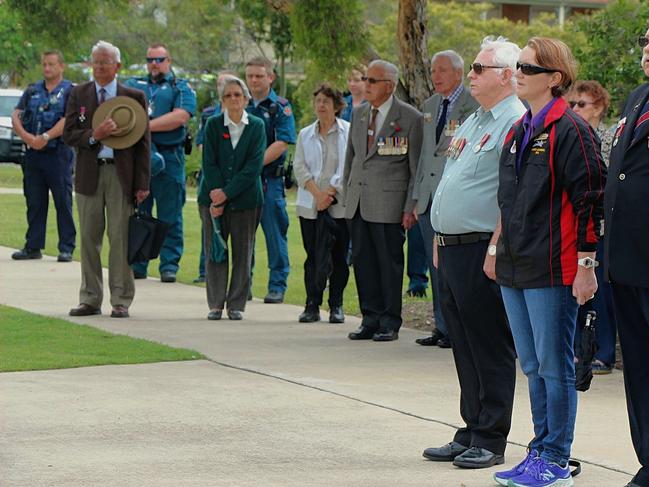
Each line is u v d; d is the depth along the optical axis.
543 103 8.52
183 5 53.69
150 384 11.91
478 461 9.10
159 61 20.67
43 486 8.49
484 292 9.11
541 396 8.74
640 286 8.20
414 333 15.59
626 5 16.66
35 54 60.34
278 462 9.20
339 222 16.27
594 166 8.31
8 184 44.62
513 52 9.18
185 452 9.44
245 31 54.62
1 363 12.73
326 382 12.16
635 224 8.20
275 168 18.33
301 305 18.34
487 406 9.20
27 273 20.75
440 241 9.30
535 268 8.46
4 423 10.26
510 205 8.59
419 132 14.77
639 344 8.48
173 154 20.52
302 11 18.33
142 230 16.23
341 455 9.44
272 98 18.28
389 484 8.67
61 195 22.42
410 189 14.70
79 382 11.93
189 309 17.44
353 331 15.70
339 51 18.42
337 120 16.45
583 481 8.82
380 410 10.94
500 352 9.20
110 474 8.80
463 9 57.25
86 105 16.19
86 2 20.83
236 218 16.39
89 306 16.44
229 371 12.66
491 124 9.20
